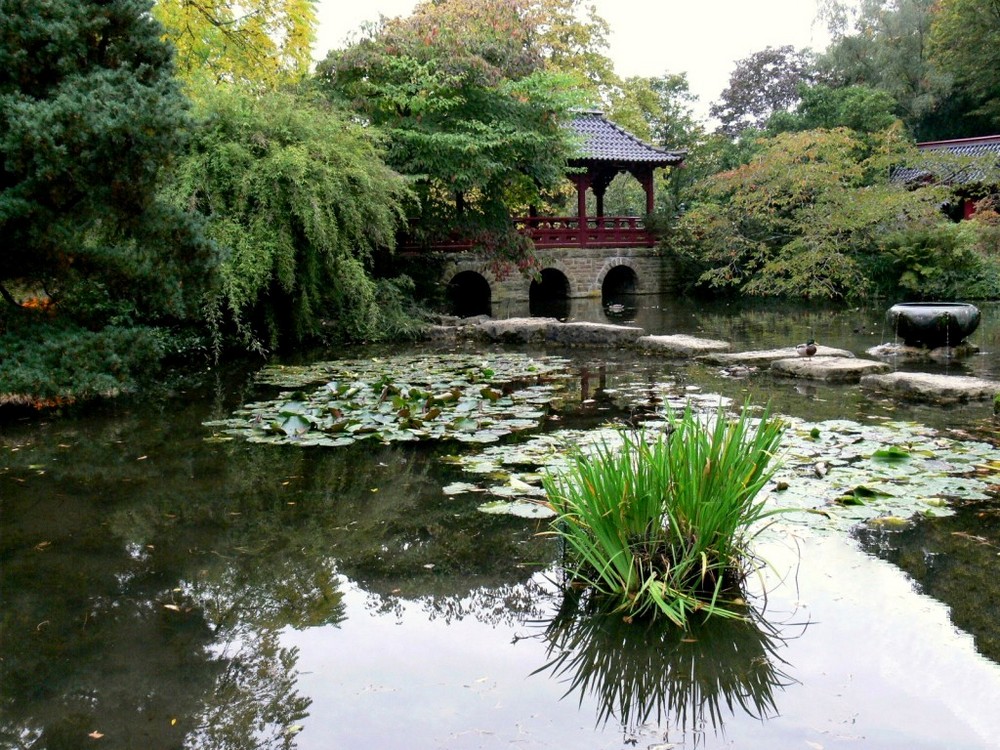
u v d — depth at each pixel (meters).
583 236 23.50
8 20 6.62
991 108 32.62
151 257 7.53
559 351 10.98
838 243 19.09
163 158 7.06
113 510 4.57
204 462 5.52
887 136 20.69
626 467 3.26
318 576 3.66
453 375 8.71
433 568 3.72
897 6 36.69
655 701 2.59
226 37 13.10
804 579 3.40
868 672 2.71
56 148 6.26
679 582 3.21
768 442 3.43
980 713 2.46
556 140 18.05
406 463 5.39
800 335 12.58
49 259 7.20
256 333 11.61
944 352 9.84
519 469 5.12
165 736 2.46
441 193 18.45
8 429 6.57
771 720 2.45
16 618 3.27
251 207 10.76
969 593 3.24
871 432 5.67
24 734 2.48
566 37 30.70
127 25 7.47
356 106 16.48
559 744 2.36
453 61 16.58
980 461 4.92
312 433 6.05
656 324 15.00
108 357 7.76
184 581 3.62
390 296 12.97
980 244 19.16
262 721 2.53
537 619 3.19
